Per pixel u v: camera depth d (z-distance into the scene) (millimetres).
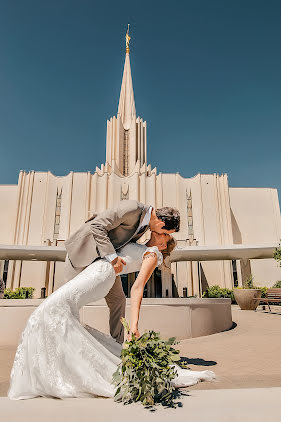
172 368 2041
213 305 7184
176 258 24641
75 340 2168
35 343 2123
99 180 32875
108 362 2215
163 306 6191
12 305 5902
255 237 33688
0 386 2975
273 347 5324
